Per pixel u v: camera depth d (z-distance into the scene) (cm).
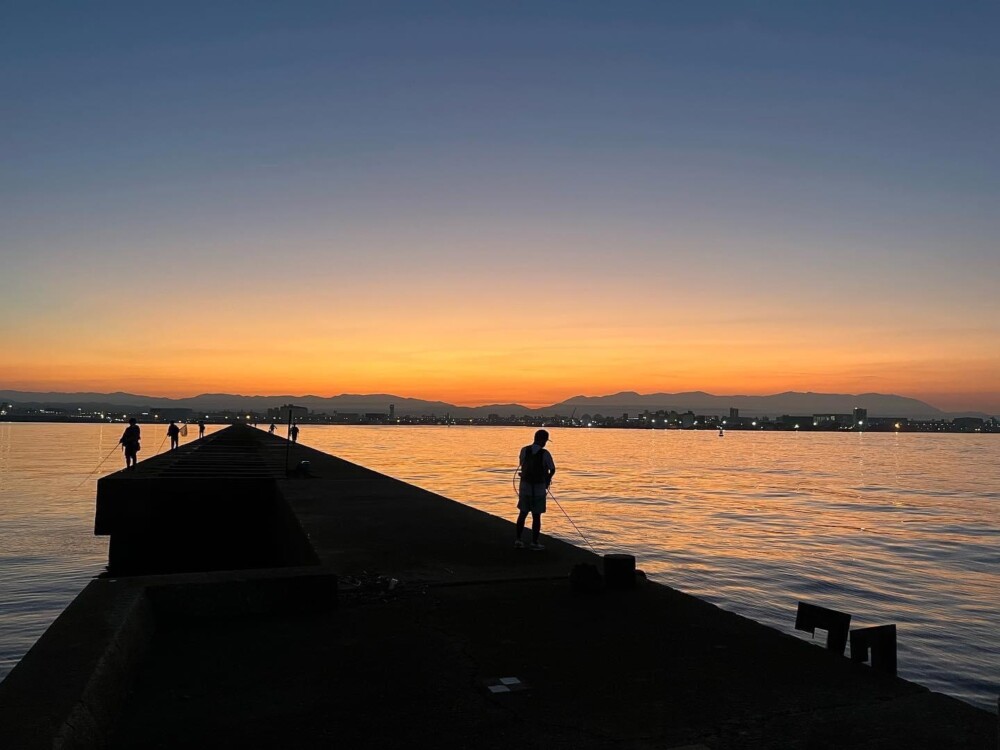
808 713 452
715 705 464
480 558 912
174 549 2100
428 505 1468
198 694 472
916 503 4600
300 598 661
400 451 11056
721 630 622
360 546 992
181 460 3006
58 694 388
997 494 5359
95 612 534
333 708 454
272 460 3078
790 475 7462
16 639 1412
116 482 2089
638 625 635
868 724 437
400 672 516
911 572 2256
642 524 3291
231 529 2139
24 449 10375
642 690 489
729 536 2975
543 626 630
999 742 325
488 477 5975
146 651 546
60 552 2400
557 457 11112
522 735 419
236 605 640
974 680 1271
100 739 392
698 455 12781
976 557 2547
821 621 589
